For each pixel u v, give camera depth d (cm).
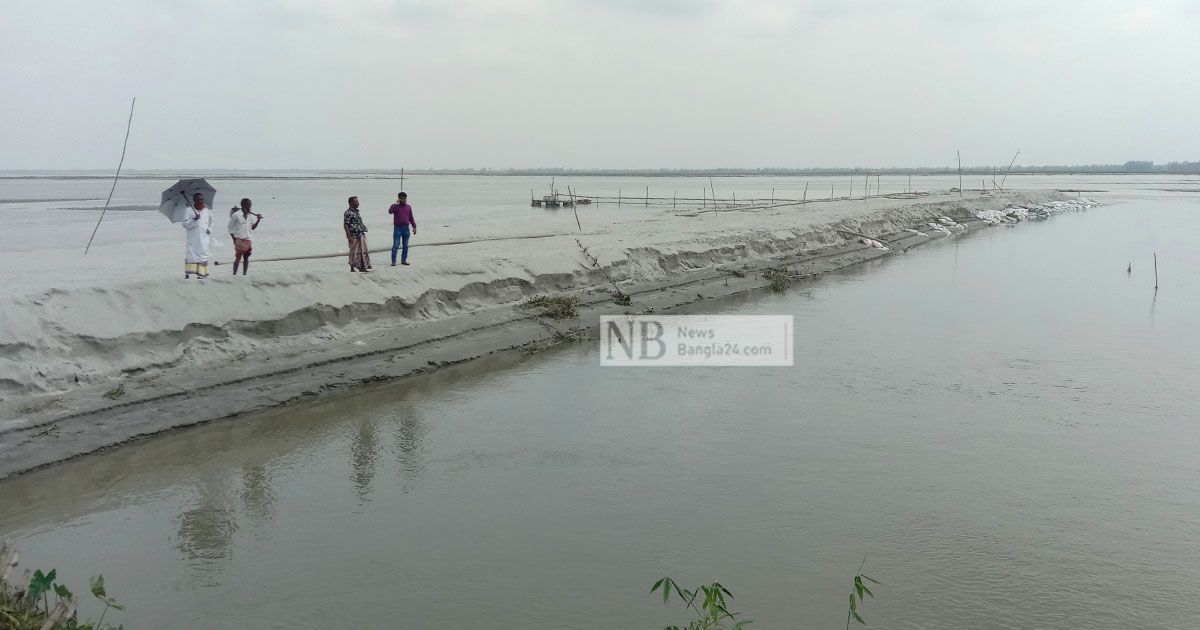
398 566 658
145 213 4394
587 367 1318
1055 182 15738
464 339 1410
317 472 859
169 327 1102
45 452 850
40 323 990
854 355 1383
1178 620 577
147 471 847
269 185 14438
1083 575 639
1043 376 1238
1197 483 825
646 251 2167
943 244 3434
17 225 3353
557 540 705
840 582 629
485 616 584
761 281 2225
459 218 4088
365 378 1177
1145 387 1174
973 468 866
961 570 648
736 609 588
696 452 923
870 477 843
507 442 957
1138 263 2655
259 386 1090
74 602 495
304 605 599
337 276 1385
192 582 630
